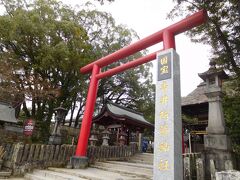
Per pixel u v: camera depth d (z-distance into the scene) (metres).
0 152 8.38
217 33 8.79
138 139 16.95
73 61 16.52
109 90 24.36
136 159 12.34
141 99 24.86
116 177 6.60
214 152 6.62
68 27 16.41
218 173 3.45
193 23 7.47
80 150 9.51
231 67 9.14
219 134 6.79
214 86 7.63
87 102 10.55
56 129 10.22
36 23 15.32
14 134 14.25
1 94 14.93
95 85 10.90
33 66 15.96
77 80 18.95
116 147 12.13
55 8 17.73
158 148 5.05
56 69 17.44
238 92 9.44
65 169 8.19
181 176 4.73
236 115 8.63
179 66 6.01
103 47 20.91
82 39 17.69
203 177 5.66
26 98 15.33
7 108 16.53
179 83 5.77
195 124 14.40
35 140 15.09
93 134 13.33
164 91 5.60
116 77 23.52
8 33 15.36
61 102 19.09
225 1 7.84
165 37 7.88
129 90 24.81
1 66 14.17
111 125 14.89
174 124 5.05
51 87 16.56
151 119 24.94
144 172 7.57
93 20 20.25
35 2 16.83
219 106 7.30
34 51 16.34
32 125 14.17
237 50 8.75
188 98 14.93
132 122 14.38
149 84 25.14
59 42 15.96
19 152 8.05
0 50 16.92
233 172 3.36
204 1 8.04
